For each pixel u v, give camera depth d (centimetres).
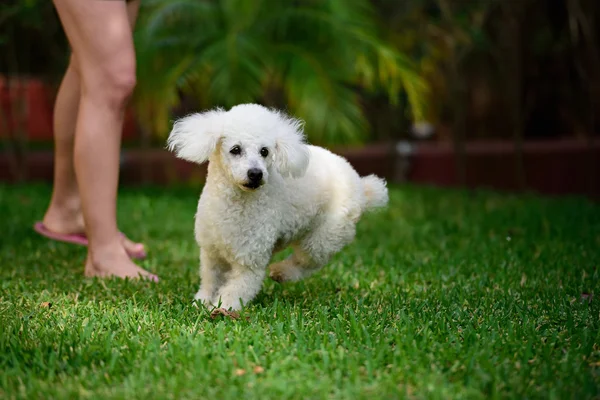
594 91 512
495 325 196
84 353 176
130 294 227
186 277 246
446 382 167
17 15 447
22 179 518
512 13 478
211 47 421
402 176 571
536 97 544
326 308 208
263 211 210
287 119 221
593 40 476
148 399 160
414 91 430
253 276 213
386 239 318
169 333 191
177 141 215
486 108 585
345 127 418
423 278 250
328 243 227
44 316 203
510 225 343
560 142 540
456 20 480
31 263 264
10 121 528
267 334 191
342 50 436
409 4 497
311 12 445
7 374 168
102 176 245
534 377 170
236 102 405
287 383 165
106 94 242
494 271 258
